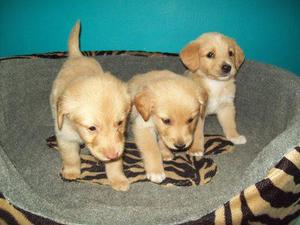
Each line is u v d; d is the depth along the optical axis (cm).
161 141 56
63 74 54
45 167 54
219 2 70
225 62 58
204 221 34
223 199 36
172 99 46
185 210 35
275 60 76
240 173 54
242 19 72
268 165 37
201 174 53
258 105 67
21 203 34
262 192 35
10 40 72
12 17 70
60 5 70
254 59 73
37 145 60
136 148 59
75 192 49
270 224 39
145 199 48
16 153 57
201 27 72
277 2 70
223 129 64
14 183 36
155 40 74
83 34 72
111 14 71
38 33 72
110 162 49
